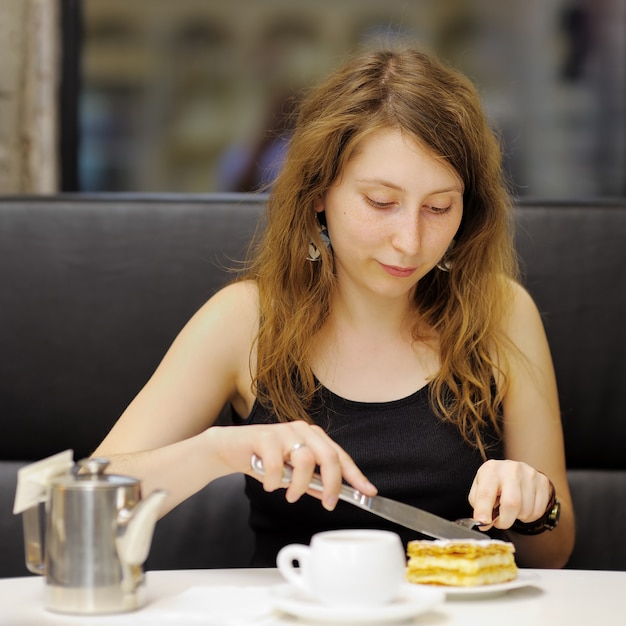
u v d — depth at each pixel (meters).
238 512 1.86
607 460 1.92
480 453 1.63
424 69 1.55
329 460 1.17
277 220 1.66
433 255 1.51
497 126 1.85
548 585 1.14
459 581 1.07
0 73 2.35
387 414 1.61
